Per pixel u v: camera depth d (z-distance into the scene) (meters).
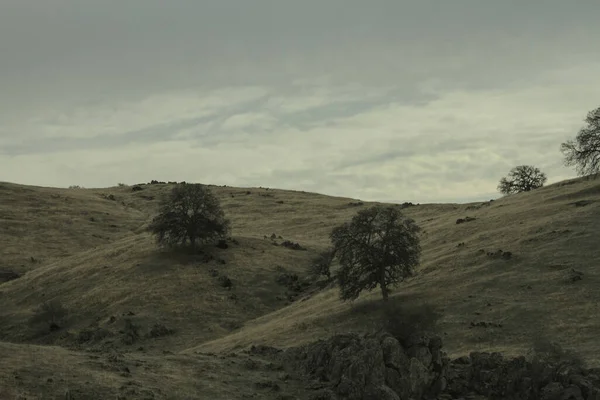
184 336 68.94
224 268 90.81
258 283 86.00
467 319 53.00
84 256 106.50
